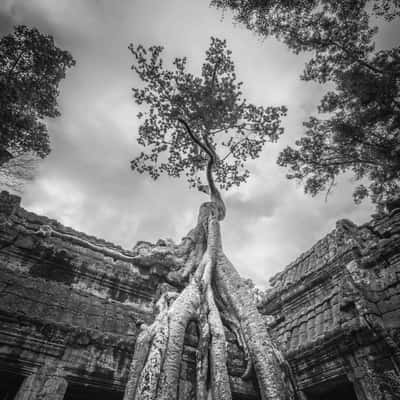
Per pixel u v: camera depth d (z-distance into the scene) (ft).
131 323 22.21
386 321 21.13
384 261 25.03
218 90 43.01
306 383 23.57
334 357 22.07
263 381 18.90
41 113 31.40
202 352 19.72
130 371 17.43
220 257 29.81
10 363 15.72
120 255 29.66
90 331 18.37
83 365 17.25
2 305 17.66
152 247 32.68
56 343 17.24
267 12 25.82
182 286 29.71
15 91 26.71
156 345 17.89
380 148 27.91
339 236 33.04
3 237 24.03
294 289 33.47
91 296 22.77
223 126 44.29
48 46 29.55
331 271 29.89
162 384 16.03
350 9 26.16
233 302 25.17
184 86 42.45
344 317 22.52
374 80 24.97
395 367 18.33
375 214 30.78
